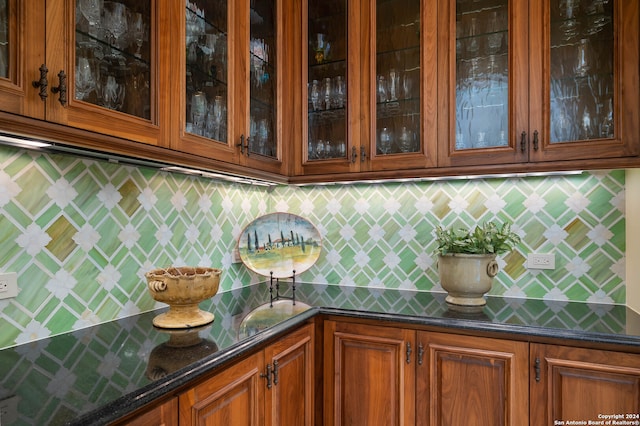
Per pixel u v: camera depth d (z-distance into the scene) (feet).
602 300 5.67
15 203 3.77
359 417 5.15
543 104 5.03
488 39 5.44
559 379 4.25
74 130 3.16
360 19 6.07
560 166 4.94
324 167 6.17
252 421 4.00
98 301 4.54
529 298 6.03
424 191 6.70
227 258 6.68
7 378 3.02
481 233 5.41
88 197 4.44
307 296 6.23
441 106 5.54
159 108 3.99
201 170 5.19
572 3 5.11
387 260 6.91
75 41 3.21
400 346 4.95
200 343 3.81
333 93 6.27
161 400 3.01
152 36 3.95
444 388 4.74
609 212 5.67
